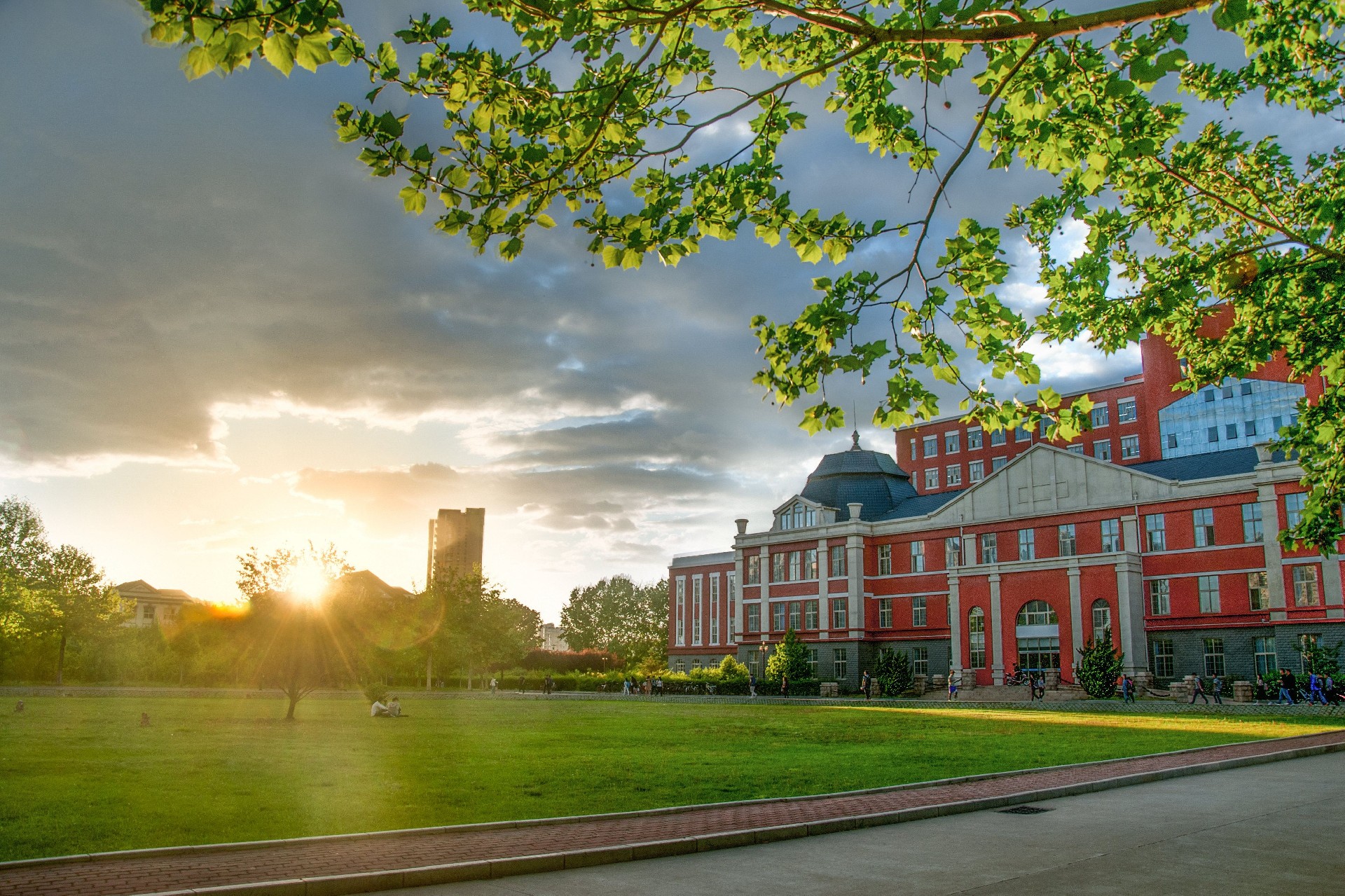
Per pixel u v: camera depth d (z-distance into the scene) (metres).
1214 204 14.01
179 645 70.19
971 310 9.55
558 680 80.19
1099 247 12.21
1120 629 52.59
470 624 70.44
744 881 8.58
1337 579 45.53
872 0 8.82
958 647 60.47
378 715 35.72
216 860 9.20
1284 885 8.27
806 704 51.97
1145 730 27.97
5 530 64.75
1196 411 69.88
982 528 61.78
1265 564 48.66
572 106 8.62
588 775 16.69
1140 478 54.50
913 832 11.20
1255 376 67.12
